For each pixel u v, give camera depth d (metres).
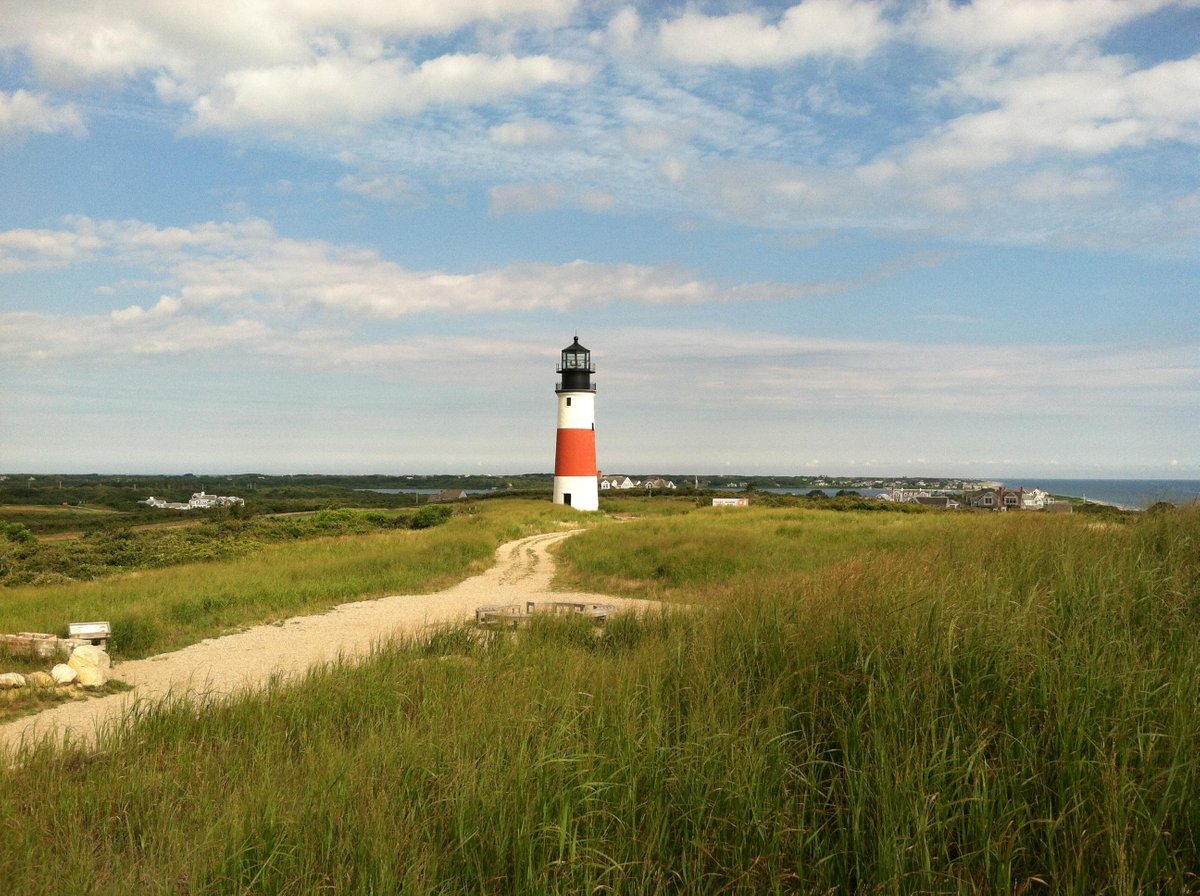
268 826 5.14
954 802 4.30
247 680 10.66
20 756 7.55
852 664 6.07
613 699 6.64
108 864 5.09
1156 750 4.48
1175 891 3.81
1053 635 6.03
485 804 5.01
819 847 4.45
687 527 32.00
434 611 17.92
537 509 53.03
